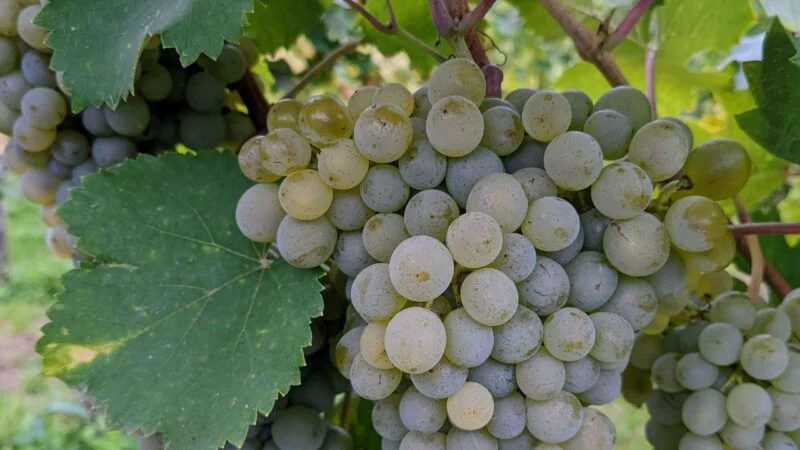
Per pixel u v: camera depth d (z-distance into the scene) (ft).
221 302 0.59
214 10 0.54
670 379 0.63
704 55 0.91
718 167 0.57
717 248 0.57
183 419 0.54
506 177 0.49
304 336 0.55
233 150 0.76
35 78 0.67
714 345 0.60
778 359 0.58
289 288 0.57
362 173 0.51
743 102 0.90
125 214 0.61
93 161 0.72
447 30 0.61
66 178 0.74
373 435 0.76
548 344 0.50
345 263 0.54
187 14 0.54
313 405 0.65
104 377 0.55
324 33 1.08
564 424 0.50
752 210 0.87
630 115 0.57
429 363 0.45
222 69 0.71
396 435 0.54
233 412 0.53
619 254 0.51
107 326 0.57
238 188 0.64
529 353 0.49
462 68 0.53
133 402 0.55
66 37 0.56
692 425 0.61
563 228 0.49
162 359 0.56
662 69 0.94
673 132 0.53
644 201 0.51
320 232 0.53
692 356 0.62
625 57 0.94
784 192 0.89
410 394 0.51
